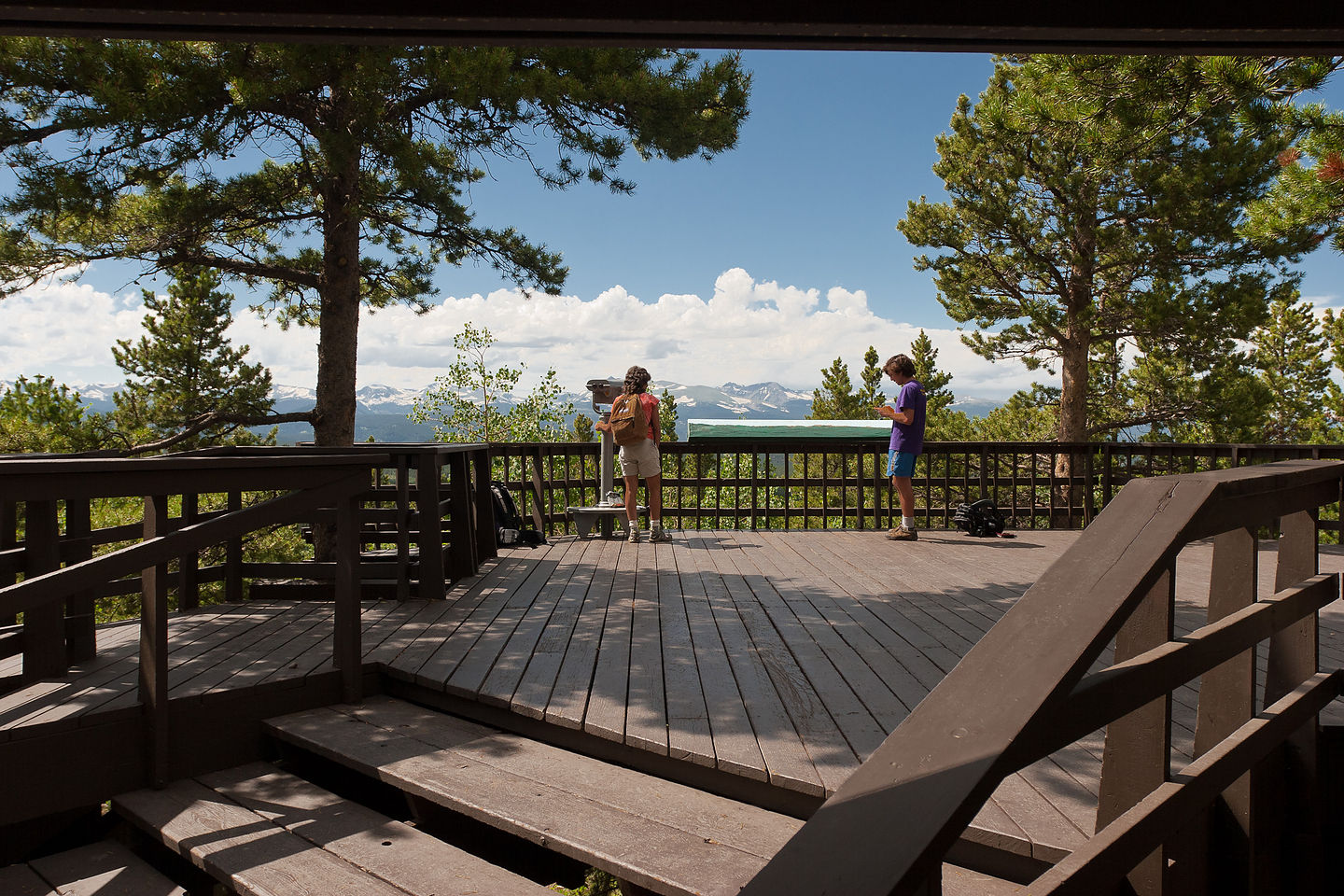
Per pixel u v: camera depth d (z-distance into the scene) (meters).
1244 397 15.11
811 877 1.07
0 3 1.15
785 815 2.45
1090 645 1.36
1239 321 13.84
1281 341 23.92
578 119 8.71
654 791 2.61
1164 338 14.87
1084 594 1.50
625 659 3.68
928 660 3.64
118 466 2.77
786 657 3.70
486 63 7.32
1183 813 1.80
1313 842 2.61
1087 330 15.42
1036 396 19.73
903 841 1.08
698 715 2.93
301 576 5.12
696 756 2.56
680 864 2.12
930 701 1.34
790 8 1.26
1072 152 13.53
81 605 3.72
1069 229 15.11
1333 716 2.85
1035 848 2.00
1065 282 15.61
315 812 2.74
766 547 7.44
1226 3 1.27
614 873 2.15
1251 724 2.21
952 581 5.65
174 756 3.00
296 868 2.35
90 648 3.74
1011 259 15.88
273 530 12.73
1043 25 1.27
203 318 18.98
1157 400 16.83
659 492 7.84
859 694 3.15
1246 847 2.30
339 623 3.50
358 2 1.21
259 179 9.15
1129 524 1.70
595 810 2.46
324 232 9.71
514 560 6.70
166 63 7.32
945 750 1.22
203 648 3.90
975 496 9.45
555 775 2.73
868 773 1.23
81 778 2.79
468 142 8.88
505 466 7.74
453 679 3.38
